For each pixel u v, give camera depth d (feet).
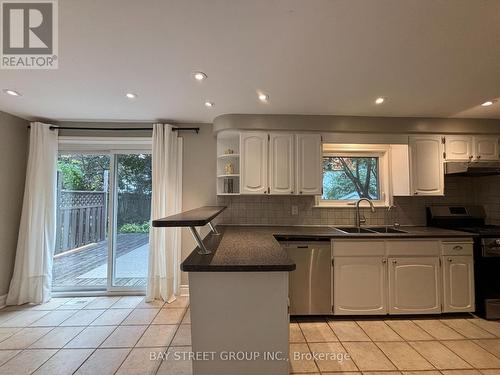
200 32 4.78
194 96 7.82
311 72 6.32
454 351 6.69
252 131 9.53
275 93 7.59
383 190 10.86
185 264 4.54
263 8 4.18
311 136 9.62
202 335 4.63
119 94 7.67
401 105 8.49
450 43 5.09
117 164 10.89
